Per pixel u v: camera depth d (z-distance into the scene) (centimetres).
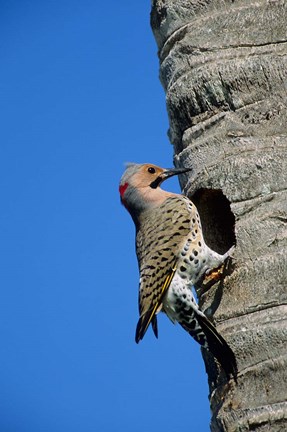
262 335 1033
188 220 1248
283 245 1077
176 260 1228
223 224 1295
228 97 1184
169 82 1260
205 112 1206
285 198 1100
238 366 1044
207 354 1141
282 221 1090
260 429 994
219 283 1119
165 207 1285
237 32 1198
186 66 1223
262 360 1027
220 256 1140
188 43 1226
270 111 1152
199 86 1201
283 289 1054
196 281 1218
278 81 1162
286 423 981
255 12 1194
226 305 1092
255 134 1151
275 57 1170
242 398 1026
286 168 1115
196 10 1234
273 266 1066
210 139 1180
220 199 1260
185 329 1209
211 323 1102
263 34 1185
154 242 1255
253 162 1130
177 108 1232
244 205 1116
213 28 1212
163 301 1220
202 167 1177
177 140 1268
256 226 1096
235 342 1051
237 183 1132
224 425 1028
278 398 1000
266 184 1116
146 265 1236
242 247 1098
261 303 1059
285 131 1138
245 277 1081
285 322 1030
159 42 1309
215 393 1084
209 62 1202
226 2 1215
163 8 1276
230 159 1147
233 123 1169
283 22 1183
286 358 1006
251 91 1170
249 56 1181
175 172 1215
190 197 1248
